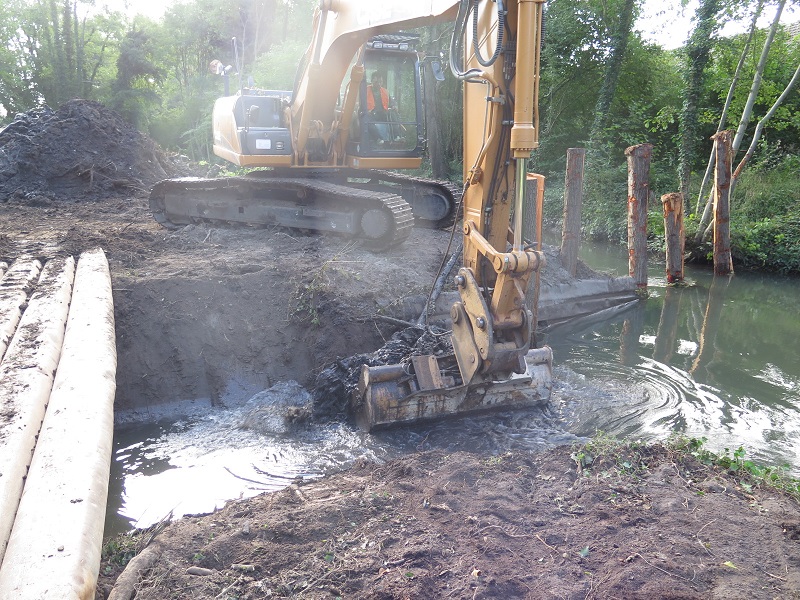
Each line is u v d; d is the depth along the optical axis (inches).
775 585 130.4
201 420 272.2
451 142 1055.0
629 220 481.1
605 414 258.7
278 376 297.1
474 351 211.8
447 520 159.0
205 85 1605.6
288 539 153.8
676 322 415.8
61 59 1596.9
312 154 415.5
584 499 165.8
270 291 319.0
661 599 125.9
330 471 218.5
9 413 169.6
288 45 1283.2
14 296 269.0
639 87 990.4
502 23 187.5
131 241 402.6
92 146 649.6
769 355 347.6
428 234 450.3
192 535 158.7
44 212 535.8
